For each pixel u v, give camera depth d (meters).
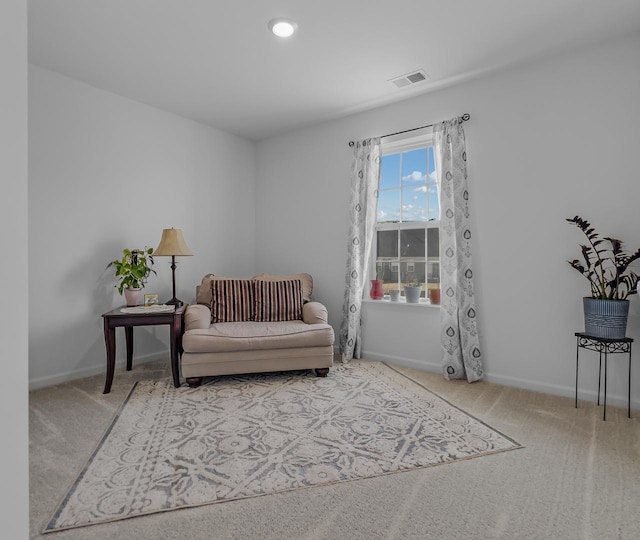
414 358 3.30
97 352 3.11
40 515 1.37
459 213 2.95
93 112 3.07
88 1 2.07
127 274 3.10
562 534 1.28
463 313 2.92
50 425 2.11
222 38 2.43
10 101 0.48
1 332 0.47
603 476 1.62
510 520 1.35
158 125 3.53
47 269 2.82
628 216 2.37
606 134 2.43
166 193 3.60
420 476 1.62
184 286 3.78
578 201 2.54
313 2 2.09
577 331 2.55
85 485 1.55
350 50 2.57
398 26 2.30
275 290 3.40
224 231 4.15
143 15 2.19
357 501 1.46
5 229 0.47
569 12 2.16
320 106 3.48
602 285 2.31
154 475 1.62
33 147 2.74
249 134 4.25
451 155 3.02
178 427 2.08
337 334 3.81
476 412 2.31
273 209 4.32
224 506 1.43
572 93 2.56
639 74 2.33
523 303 2.76
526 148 2.74
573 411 2.33
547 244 2.65
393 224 3.59
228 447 1.87
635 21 2.23
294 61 2.71
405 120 3.34
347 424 2.13
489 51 2.57
